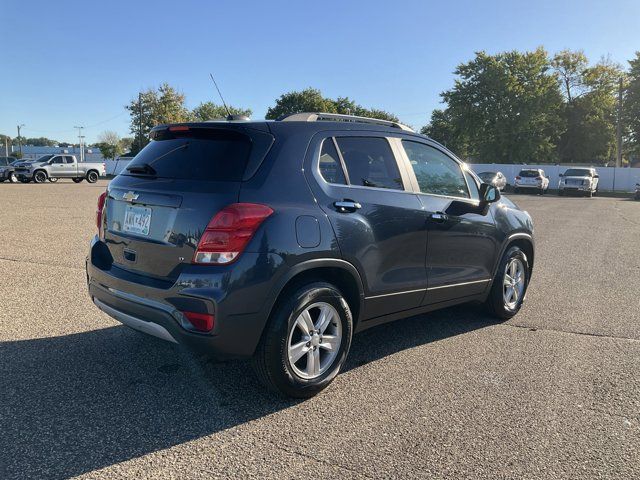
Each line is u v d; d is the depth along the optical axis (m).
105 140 99.81
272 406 3.34
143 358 4.05
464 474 2.65
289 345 3.28
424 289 4.21
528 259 5.61
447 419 3.22
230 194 3.10
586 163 59.75
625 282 7.18
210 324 2.99
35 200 17.44
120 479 2.55
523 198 28.44
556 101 52.47
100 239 3.87
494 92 52.38
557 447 2.93
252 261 3.04
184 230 3.12
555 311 5.67
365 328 3.89
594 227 14.12
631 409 3.40
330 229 3.40
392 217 3.85
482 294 4.98
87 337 4.46
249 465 2.69
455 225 4.43
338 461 2.75
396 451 2.85
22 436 2.90
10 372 3.74
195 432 3.00
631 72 51.59
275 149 3.36
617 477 2.66
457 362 4.16
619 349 4.51
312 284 3.37
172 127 3.62
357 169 3.79
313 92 73.00
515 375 3.92
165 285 3.17
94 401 3.34
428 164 4.44
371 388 3.65
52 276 6.53
